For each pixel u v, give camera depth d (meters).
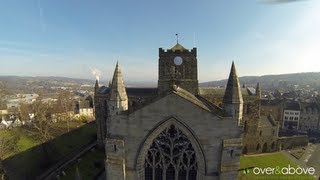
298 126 143.50
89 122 106.62
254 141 79.50
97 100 72.62
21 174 55.19
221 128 23.34
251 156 76.50
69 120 106.38
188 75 51.84
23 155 63.03
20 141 72.06
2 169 50.81
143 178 24.89
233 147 23.25
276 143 85.88
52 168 59.66
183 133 23.91
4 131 81.25
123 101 25.72
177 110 23.38
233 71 25.89
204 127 23.44
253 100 77.50
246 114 77.81
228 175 23.44
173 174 24.92
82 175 53.78
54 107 116.12
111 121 24.19
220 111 27.22
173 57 51.56
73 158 63.94
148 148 24.30
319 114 139.12
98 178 53.12
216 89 77.88
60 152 69.38
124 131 24.08
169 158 24.50
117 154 24.09
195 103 23.23
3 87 149.38
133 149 24.23
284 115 146.50
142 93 73.44
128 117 23.81
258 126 79.44
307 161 78.88
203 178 24.19
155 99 23.66
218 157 23.80
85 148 73.06
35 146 69.31
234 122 23.22
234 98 25.47
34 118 91.81
